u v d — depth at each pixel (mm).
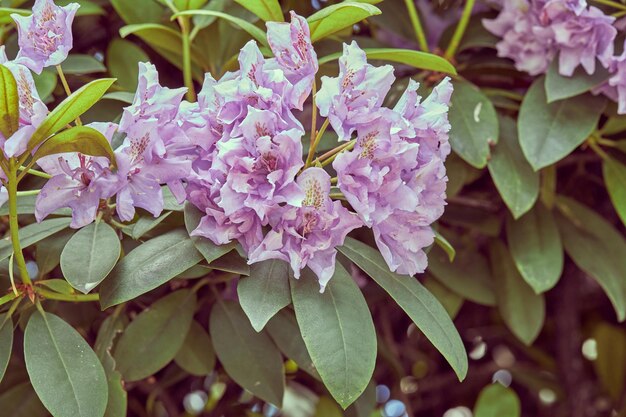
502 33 1304
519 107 1311
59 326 1083
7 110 988
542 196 1348
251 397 1490
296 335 1227
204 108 1050
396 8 1363
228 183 1012
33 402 1244
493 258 1380
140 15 1302
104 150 1019
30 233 1110
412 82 1045
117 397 1153
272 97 1018
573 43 1238
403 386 1567
